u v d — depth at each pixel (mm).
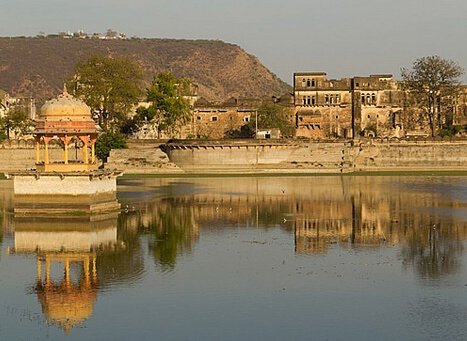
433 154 166125
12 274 58969
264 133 187750
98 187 90062
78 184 87562
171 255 65938
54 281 56625
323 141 166250
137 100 185375
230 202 105125
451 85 184250
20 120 193000
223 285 55000
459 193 115000
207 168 165000
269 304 50125
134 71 182875
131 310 49156
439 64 182750
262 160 164625
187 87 197500
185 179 148250
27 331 45438
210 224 83875
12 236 75438
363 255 65188
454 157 165750
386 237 74125
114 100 178250
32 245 70750
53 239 73938
